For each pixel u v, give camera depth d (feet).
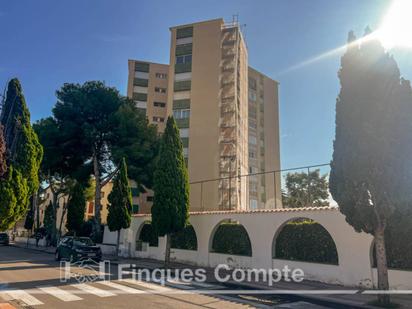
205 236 61.26
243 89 144.87
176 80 141.18
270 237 50.80
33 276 44.55
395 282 37.37
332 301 32.81
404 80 33.19
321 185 117.60
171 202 59.47
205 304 30.55
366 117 32.94
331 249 45.44
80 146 103.86
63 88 103.04
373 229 32.58
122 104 102.01
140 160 96.73
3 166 27.76
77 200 106.52
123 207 72.64
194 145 130.93
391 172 31.48
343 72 35.40
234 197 121.49
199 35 142.00
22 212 29.86
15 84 32.07
